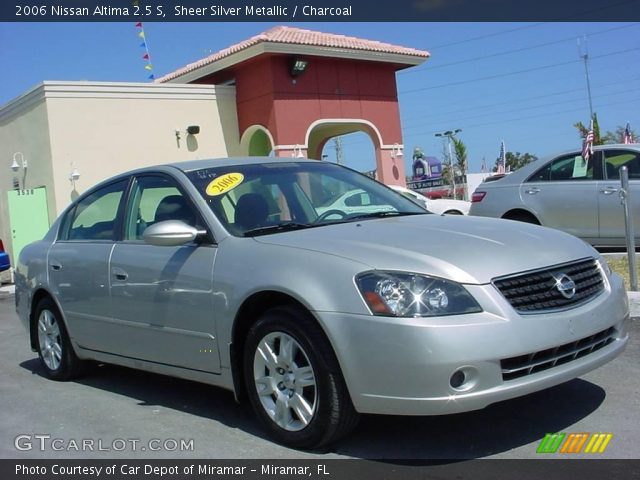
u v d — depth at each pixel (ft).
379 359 11.49
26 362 23.08
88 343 18.15
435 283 11.60
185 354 14.94
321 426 12.39
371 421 14.29
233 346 13.84
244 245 14.01
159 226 14.40
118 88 56.39
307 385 12.66
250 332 13.48
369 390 11.67
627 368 16.93
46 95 53.31
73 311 18.42
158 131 58.39
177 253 15.21
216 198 15.39
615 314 13.26
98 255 17.51
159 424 15.33
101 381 19.45
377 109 65.98
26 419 16.47
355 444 13.16
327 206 16.19
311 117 61.05
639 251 33.37
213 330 14.14
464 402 11.21
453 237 13.16
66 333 19.13
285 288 12.60
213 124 61.57
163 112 58.70
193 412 16.01
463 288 11.61
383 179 66.44
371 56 63.31
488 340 11.28
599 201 31.14
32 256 20.57
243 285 13.42
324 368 12.21
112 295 16.79
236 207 15.21
